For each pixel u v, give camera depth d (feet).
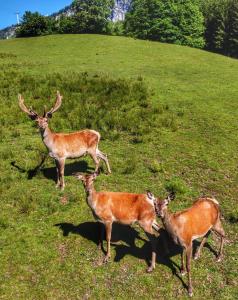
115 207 29.27
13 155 45.65
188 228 27.17
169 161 44.04
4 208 36.11
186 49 113.19
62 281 28.48
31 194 37.81
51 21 183.11
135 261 29.99
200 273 28.99
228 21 254.06
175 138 49.80
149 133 51.03
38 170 41.52
